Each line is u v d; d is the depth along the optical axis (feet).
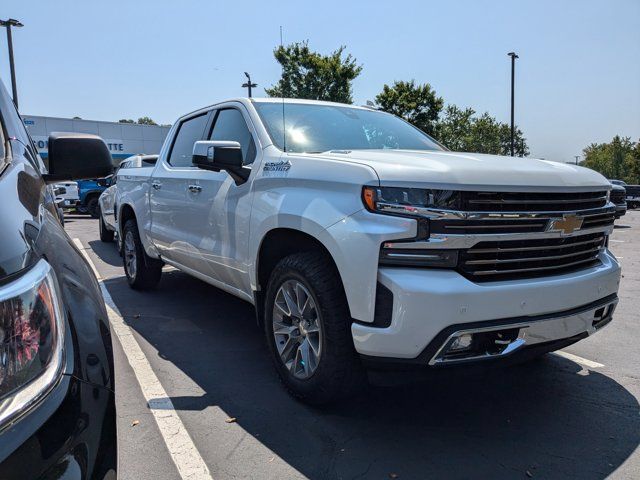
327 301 9.21
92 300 5.36
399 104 94.07
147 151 112.68
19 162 6.42
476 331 8.17
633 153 215.72
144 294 19.44
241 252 11.75
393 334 8.09
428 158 9.29
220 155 11.25
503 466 8.44
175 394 10.94
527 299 8.52
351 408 10.36
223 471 8.23
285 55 74.49
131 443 9.01
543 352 9.46
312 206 9.38
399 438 9.27
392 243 8.15
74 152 8.30
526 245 8.83
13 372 3.79
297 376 10.34
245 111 12.99
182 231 15.02
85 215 67.46
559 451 8.89
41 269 4.34
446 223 8.13
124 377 11.80
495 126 192.54
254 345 13.98
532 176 8.95
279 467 8.36
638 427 9.71
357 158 9.56
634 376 12.08
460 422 9.88
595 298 9.68
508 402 10.73
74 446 4.00
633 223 57.62
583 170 10.35
